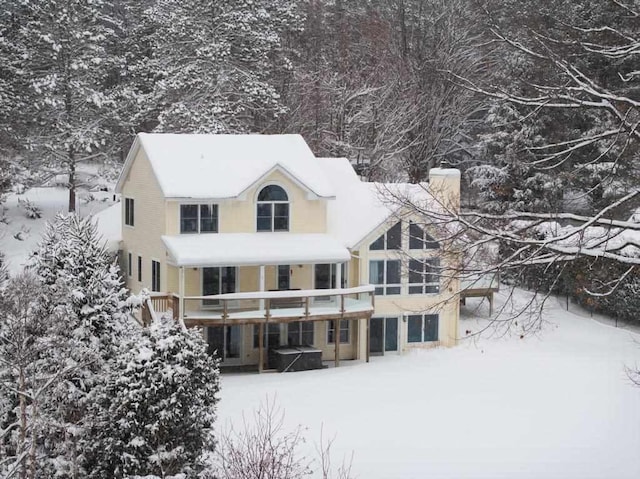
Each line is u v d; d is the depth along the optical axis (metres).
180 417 17.91
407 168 53.78
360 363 36.78
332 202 40.09
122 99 55.97
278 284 37.00
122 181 40.47
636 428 27.50
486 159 51.25
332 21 67.06
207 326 34.91
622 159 17.25
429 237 37.81
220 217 36.06
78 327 20.06
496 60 49.97
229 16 55.97
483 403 30.09
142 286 38.59
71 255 20.69
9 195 56.41
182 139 38.25
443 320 39.22
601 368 35.19
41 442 19.22
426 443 25.88
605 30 16.44
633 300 42.44
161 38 58.28
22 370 17.98
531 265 15.42
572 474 23.70
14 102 53.44
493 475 23.48
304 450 24.94
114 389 18.36
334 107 55.38
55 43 51.88
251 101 55.59
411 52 56.41
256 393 30.95
